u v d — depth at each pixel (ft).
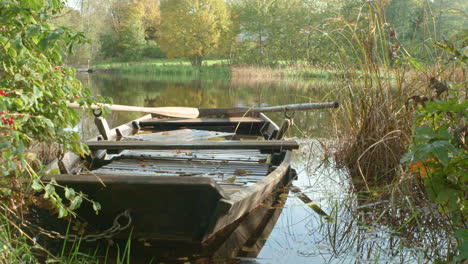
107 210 9.28
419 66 10.55
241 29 153.48
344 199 12.25
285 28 127.65
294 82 70.03
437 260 8.25
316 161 17.12
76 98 9.21
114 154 16.38
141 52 178.81
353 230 10.03
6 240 7.45
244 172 13.30
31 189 10.43
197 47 143.33
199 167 13.99
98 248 9.02
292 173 15.47
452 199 6.82
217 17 146.51
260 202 11.57
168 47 152.66
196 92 54.13
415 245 9.11
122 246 9.16
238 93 51.34
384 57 14.08
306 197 12.60
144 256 8.68
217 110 25.46
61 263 7.97
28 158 8.55
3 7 7.20
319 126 26.23
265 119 23.56
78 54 120.88
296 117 30.89
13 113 7.63
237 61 135.74
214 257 8.67
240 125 24.48
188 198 8.85
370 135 14.60
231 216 9.51
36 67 8.39
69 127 25.53
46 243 9.09
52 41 7.22
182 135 20.66
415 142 7.82
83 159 13.97
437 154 6.21
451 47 8.36
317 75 71.00
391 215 10.62
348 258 8.58
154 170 13.47
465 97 9.06
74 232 9.66
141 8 180.65
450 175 6.87
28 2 7.14
